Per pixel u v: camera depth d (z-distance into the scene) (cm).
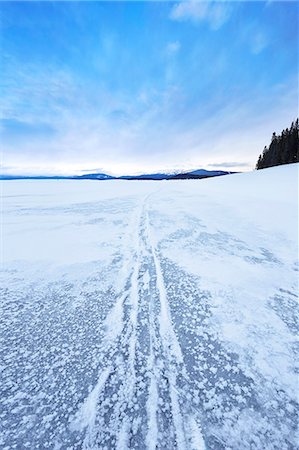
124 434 140
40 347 211
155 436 139
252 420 148
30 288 320
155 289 313
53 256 438
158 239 535
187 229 621
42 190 2064
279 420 148
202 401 160
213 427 144
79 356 201
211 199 1273
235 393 166
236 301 283
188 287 317
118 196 1498
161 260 413
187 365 190
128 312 263
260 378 178
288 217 753
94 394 166
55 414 152
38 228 643
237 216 786
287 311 264
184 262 404
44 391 168
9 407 157
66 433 141
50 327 239
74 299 292
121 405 158
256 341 217
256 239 533
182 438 138
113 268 383
